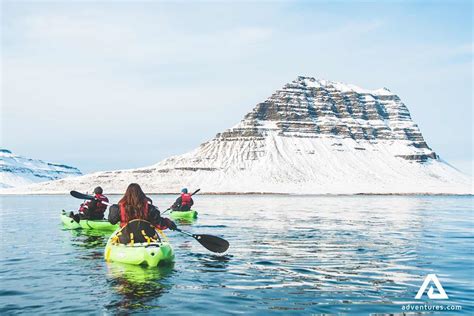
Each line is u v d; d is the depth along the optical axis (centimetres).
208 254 1123
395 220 2450
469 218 2694
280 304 688
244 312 646
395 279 855
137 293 738
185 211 2458
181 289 766
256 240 1434
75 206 4456
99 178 18288
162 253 946
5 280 831
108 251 1023
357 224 2120
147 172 18550
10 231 1681
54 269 926
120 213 1009
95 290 757
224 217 2606
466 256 1123
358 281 837
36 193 16675
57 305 674
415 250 1223
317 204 5325
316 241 1413
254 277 861
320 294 744
